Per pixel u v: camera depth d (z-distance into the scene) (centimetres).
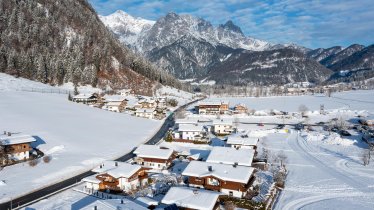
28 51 16988
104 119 11694
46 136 8381
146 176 5922
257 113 15788
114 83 19688
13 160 6662
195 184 5541
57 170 6391
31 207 4719
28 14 19612
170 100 18700
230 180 5225
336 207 5050
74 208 4644
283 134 11188
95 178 5606
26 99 12281
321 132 11325
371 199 5406
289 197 5481
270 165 7231
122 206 4072
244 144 7981
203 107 15925
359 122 13100
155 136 10200
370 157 8019
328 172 6894
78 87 17375
